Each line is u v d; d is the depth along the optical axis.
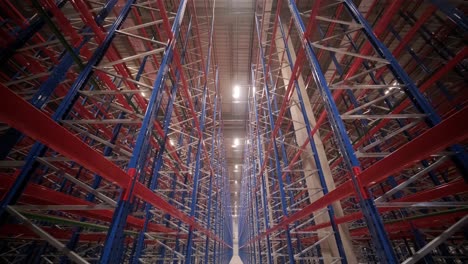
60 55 5.74
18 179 2.84
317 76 4.11
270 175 15.06
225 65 19.64
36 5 3.19
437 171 7.63
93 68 4.02
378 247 2.51
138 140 3.54
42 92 3.34
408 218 4.98
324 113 6.99
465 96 6.51
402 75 3.62
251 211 18.98
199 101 15.27
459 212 3.82
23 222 2.57
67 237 6.09
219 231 18.09
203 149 11.52
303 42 4.89
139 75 7.34
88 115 6.57
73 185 7.47
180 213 6.50
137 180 3.38
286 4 13.70
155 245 9.80
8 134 3.31
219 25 16.22
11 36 3.94
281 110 8.24
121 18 4.82
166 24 5.09
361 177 2.84
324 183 6.61
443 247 6.95
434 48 7.46
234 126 29.00
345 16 12.22
